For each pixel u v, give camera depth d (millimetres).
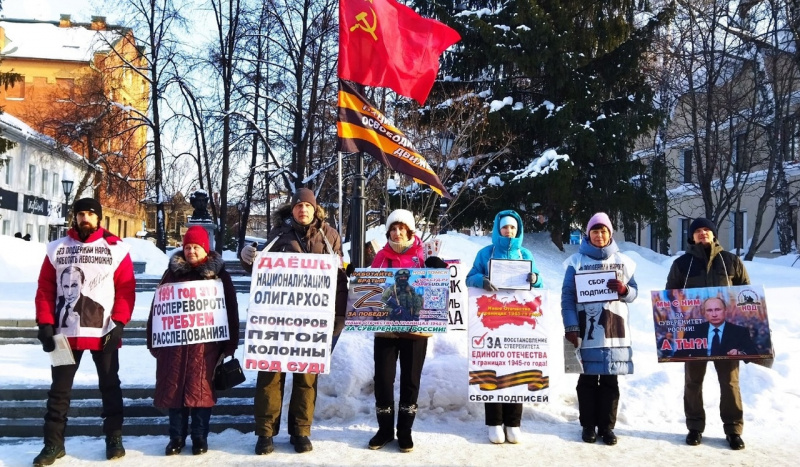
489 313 5848
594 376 5879
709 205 21688
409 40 7672
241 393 6582
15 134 36469
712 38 21188
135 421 6086
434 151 17156
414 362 5555
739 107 22750
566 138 18078
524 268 5836
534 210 19859
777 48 19812
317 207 5734
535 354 5777
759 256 30922
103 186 30969
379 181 17734
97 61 31797
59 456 5133
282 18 25656
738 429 5645
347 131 7320
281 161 27078
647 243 41438
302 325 5391
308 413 5461
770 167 20625
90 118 28500
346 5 7465
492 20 19516
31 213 39344
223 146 25781
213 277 5465
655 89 24297
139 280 14258
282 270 5469
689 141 28891
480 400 5688
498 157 19250
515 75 19922
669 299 5867
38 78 47562
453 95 19266
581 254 6023
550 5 18781
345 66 7426
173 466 5004
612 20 18844
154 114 28031
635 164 19016
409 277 5586
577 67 18656
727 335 5664
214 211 28359
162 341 5309
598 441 5805
